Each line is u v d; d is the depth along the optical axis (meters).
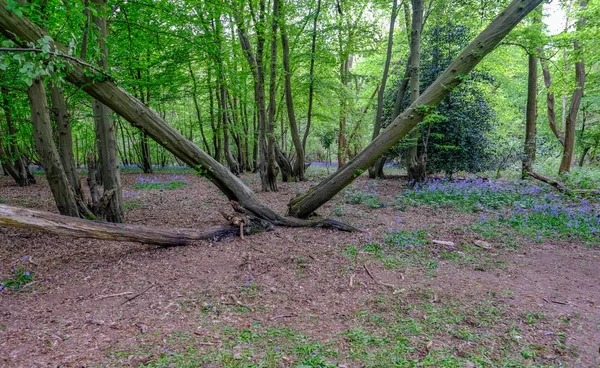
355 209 7.88
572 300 3.52
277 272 4.25
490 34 5.46
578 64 13.02
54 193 5.49
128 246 5.30
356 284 3.91
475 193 9.02
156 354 2.59
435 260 4.64
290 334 2.88
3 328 3.03
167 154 24.25
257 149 18.58
